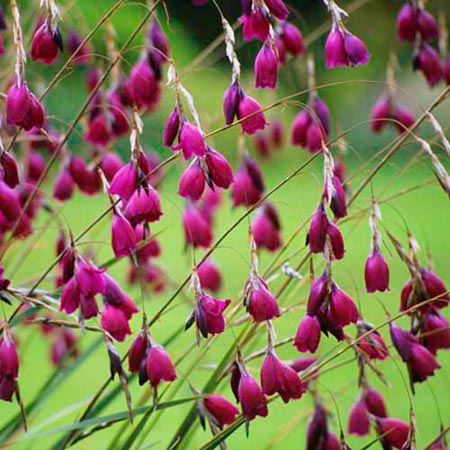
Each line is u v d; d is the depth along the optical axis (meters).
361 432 2.02
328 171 1.82
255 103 1.87
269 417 3.25
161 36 2.01
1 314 2.96
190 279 1.85
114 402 3.01
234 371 1.87
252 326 2.07
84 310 1.84
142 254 2.12
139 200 1.86
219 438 1.90
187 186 1.84
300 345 1.84
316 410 1.98
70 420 3.00
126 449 1.91
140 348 1.85
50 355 2.37
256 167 2.12
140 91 2.00
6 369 1.85
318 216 1.83
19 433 2.05
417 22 2.13
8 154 1.89
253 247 1.83
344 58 1.91
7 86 2.12
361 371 1.99
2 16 1.96
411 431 1.86
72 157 2.12
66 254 1.85
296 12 2.11
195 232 2.16
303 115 2.10
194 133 1.82
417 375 1.94
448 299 1.96
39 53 1.89
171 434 2.62
